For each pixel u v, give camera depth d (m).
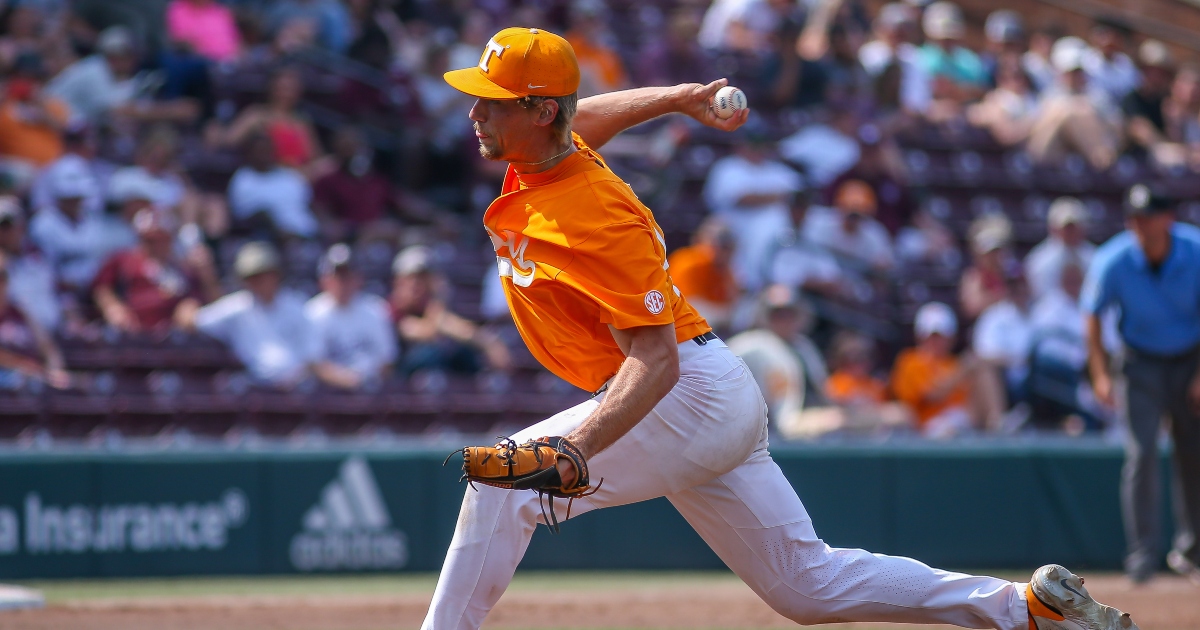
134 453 24.59
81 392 26.81
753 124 41.88
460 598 11.04
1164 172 45.22
